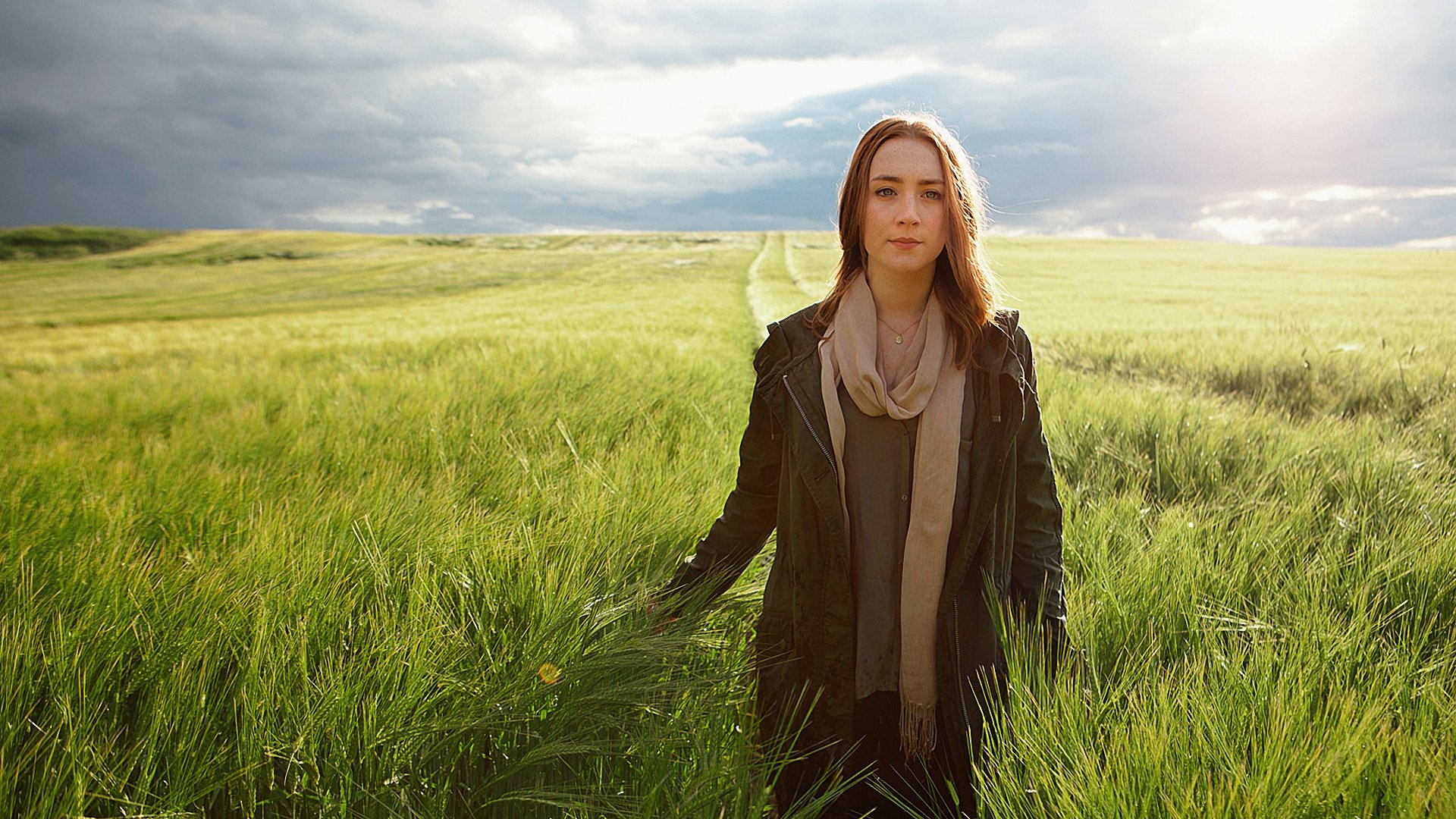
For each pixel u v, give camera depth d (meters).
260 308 44.22
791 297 27.30
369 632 1.97
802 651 1.56
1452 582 2.33
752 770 1.64
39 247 94.75
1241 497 3.46
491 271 61.44
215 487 3.21
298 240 101.62
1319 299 28.09
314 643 1.91
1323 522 3.09
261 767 1.60
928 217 1.38
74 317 40.94
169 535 2.78
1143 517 3.07
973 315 1.44
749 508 1.77
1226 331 14.40
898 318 1.49
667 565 2.51
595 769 1.73
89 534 2.63
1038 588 1.57
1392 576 2.43
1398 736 1.43
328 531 2.54
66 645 1.75
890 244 1.40
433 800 1.59
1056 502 1.58
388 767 1.63
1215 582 2.39
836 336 1.47
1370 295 29.97
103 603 1.97
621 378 6.87
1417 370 7.49
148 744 1.56
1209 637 2.04
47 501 3.06
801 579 1.53
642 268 57.31
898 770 1.60
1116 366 10.04
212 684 1.77
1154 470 4.04
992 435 1.47
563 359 8.39
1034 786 1.44
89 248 96.94
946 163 1.41
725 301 28.53
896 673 1.53
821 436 1.47
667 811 1.57
